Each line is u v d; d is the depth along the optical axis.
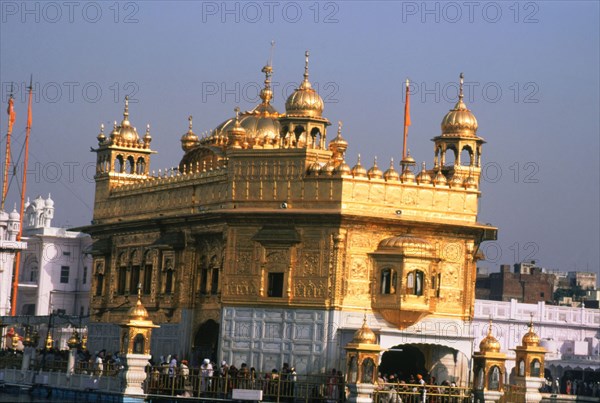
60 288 108.12
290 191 52.00
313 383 48.00
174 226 57.84
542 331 87.06
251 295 52.09
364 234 51.12
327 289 50.59
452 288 52.88
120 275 62.78
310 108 54.25
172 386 49.09
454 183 53.16
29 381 56.31
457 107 59.31
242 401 47.31
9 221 89.75
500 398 50.53
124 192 63.09
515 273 119.69
